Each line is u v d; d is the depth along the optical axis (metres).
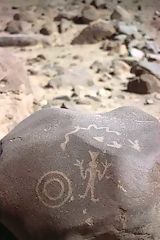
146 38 3.87
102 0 4.67
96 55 3.62
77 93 2.95
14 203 1.52
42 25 4.13
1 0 4.77
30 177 1.52
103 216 1.47
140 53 3.59
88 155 1.52
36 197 1.51
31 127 1.65
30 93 2.72
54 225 1.49
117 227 1.47
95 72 3.30
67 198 1.49
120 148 1.54
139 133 1.61
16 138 1.62
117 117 1.68
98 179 1.49
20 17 4.25
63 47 3.78
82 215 1.47
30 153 1.55
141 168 1.51
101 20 4.02
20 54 3.62
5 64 2.69
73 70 3.27
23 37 3.78
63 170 1.51
